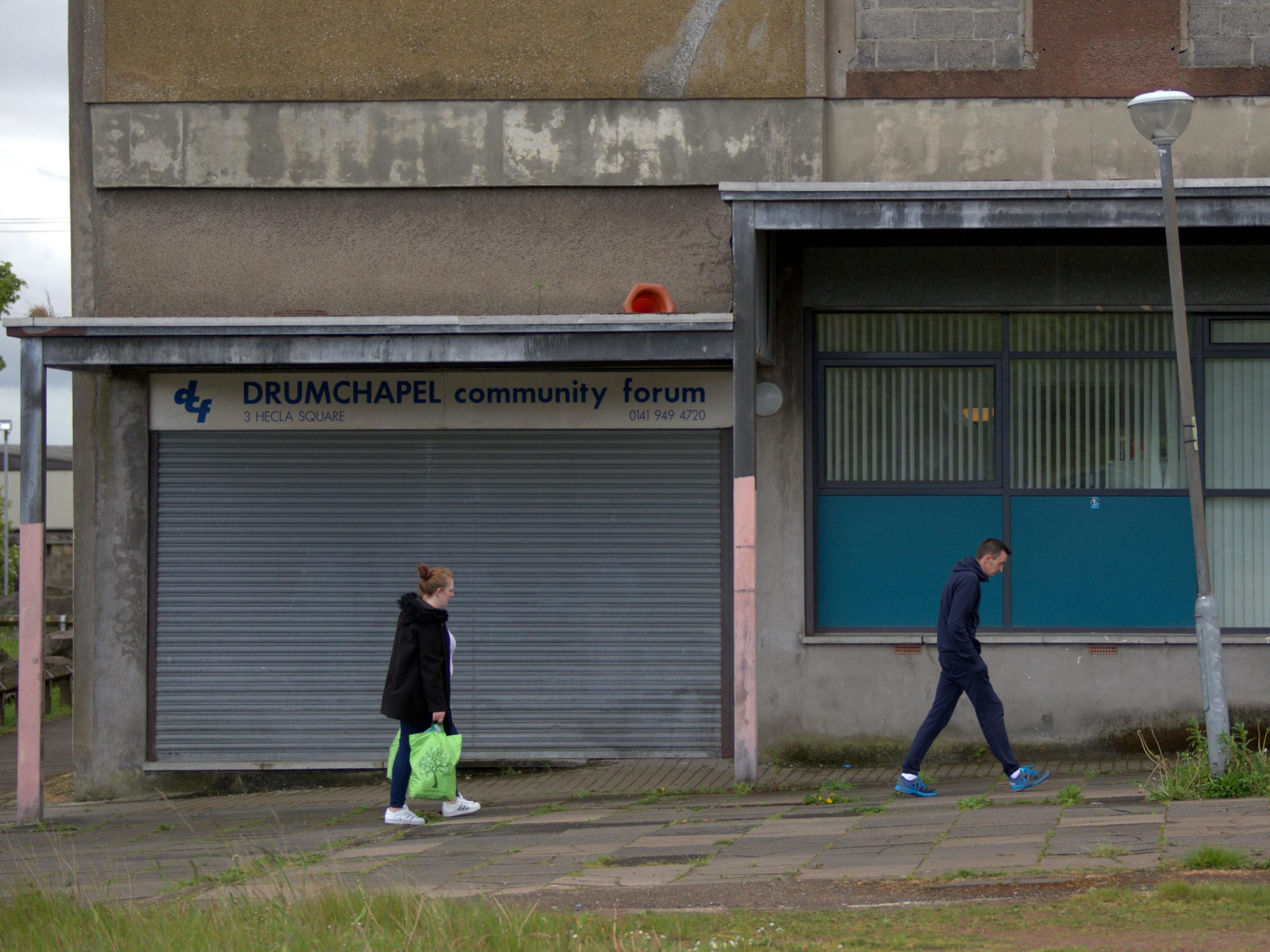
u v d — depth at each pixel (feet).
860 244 66.80
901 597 67.56
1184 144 65.51
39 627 60.95
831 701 66.28
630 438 68.39
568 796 61.77
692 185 67.10
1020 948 29.17
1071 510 67.10
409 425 68.80
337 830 55.06
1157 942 29.19
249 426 69.15
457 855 46.47
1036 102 65.98
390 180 67.92
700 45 67.05
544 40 67.56
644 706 68.13
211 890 41.32
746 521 57.41
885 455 67.97
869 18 66.85
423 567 56.29
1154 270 65.98
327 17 68.13
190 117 68.49
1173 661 64.95
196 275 68.64
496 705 68.44
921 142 66.54
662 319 58.03
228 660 69.15
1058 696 65.26
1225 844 38.86
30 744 61.05
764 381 66.85
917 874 38.09
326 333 59.26
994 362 67.51
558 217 67.82
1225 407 67.05
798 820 50.39
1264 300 65.46
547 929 32.22
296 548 69.15
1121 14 65.92
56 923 36.32
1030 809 48.73
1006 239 65.51
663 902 36.45
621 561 68.28
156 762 69.00
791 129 66.59
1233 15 65.67
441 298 68.13
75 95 68.95
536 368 68.39
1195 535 50.60
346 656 68.95
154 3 68.59
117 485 69.21
